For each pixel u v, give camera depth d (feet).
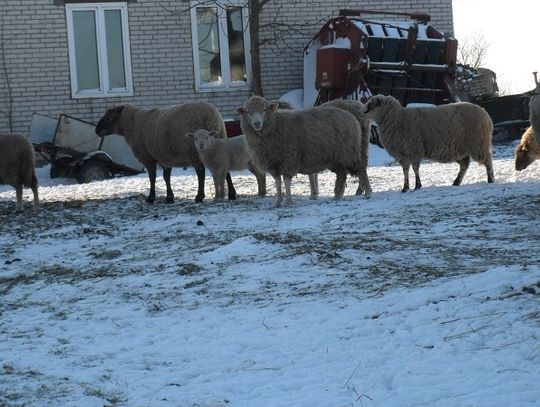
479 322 21.43
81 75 85.81
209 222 43.01
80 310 27.27
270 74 89.92
